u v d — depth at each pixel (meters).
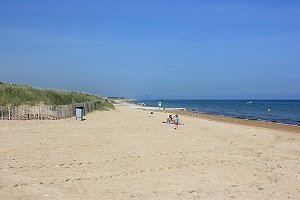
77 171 11.25
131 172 11.48
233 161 13.87
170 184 10.36
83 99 42.78
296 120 48.25
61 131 20.22
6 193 8.66
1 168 11.00
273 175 12.05
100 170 11.55
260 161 14.23
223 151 15.91
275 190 10.30
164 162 13.09
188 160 13.61
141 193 9.41
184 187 10.12
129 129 23.16
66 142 16.27
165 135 20.58
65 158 12.91
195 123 31.77
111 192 9.36
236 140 20.23
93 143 16.39
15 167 11.23
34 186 9.41
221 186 10.40
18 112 25.44
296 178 11.80
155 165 12.57
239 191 10.00
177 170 12.02
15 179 9.91
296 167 13.50
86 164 12.21
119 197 8.98
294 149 18.12
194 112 67.56
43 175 10.54
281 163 14.11
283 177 11.85
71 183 9.95
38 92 31.95
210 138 20.28
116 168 11.91
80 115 28.41
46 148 14.55
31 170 11.01
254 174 12.04
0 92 27.50
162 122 30.86
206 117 49.25
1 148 14.04
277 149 17.80
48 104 30.16
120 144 16.53
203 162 13.41
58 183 9.85
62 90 41.62
